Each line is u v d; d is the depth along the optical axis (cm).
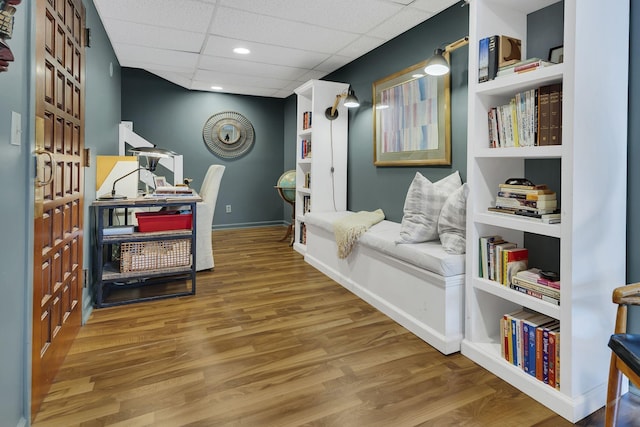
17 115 123
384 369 185
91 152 277
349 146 413
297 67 437
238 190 615
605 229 156
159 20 310
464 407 155
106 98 352
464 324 204
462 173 265
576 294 148
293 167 607
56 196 172
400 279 240
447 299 201
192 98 568
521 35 201
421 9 278
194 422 144
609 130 155
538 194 162
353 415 149
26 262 133
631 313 163
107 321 240
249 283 323
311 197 404
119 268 280
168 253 286
